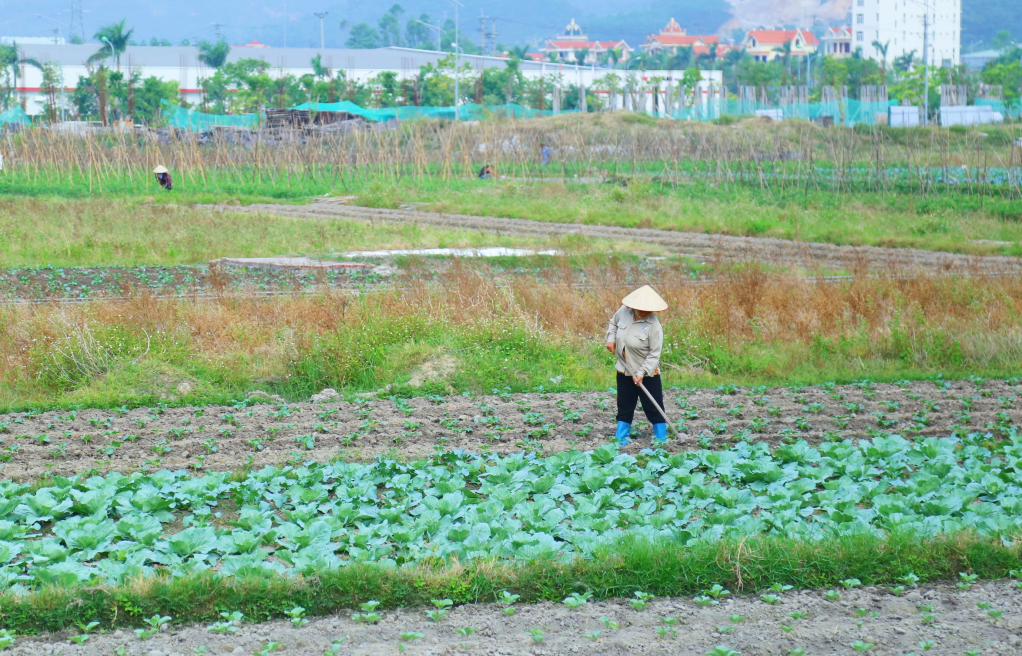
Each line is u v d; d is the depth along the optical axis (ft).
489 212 162.30
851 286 82.02
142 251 112.06
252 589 29.73
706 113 339.77
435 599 29.84
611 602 30.42
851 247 127.65
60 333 63.57
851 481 40.42
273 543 34.68
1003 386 62.34
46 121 285.02
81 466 43.73
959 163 220.84
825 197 171.42
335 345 64.18
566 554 32.35
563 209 159.53
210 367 62.03
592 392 60.70
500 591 30.40
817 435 49.96
